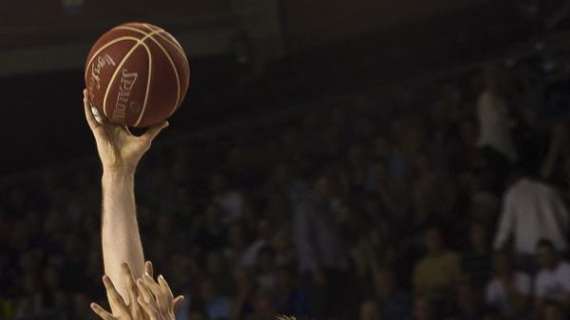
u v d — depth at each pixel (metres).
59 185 19.67
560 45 16.56
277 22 18.75
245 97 19.33
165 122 4.80
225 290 15.16
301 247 14.99
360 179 15.80
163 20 19.16
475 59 17.28
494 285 13.22
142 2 19.12
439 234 13.97
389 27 18.45
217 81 19.56
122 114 4.68
